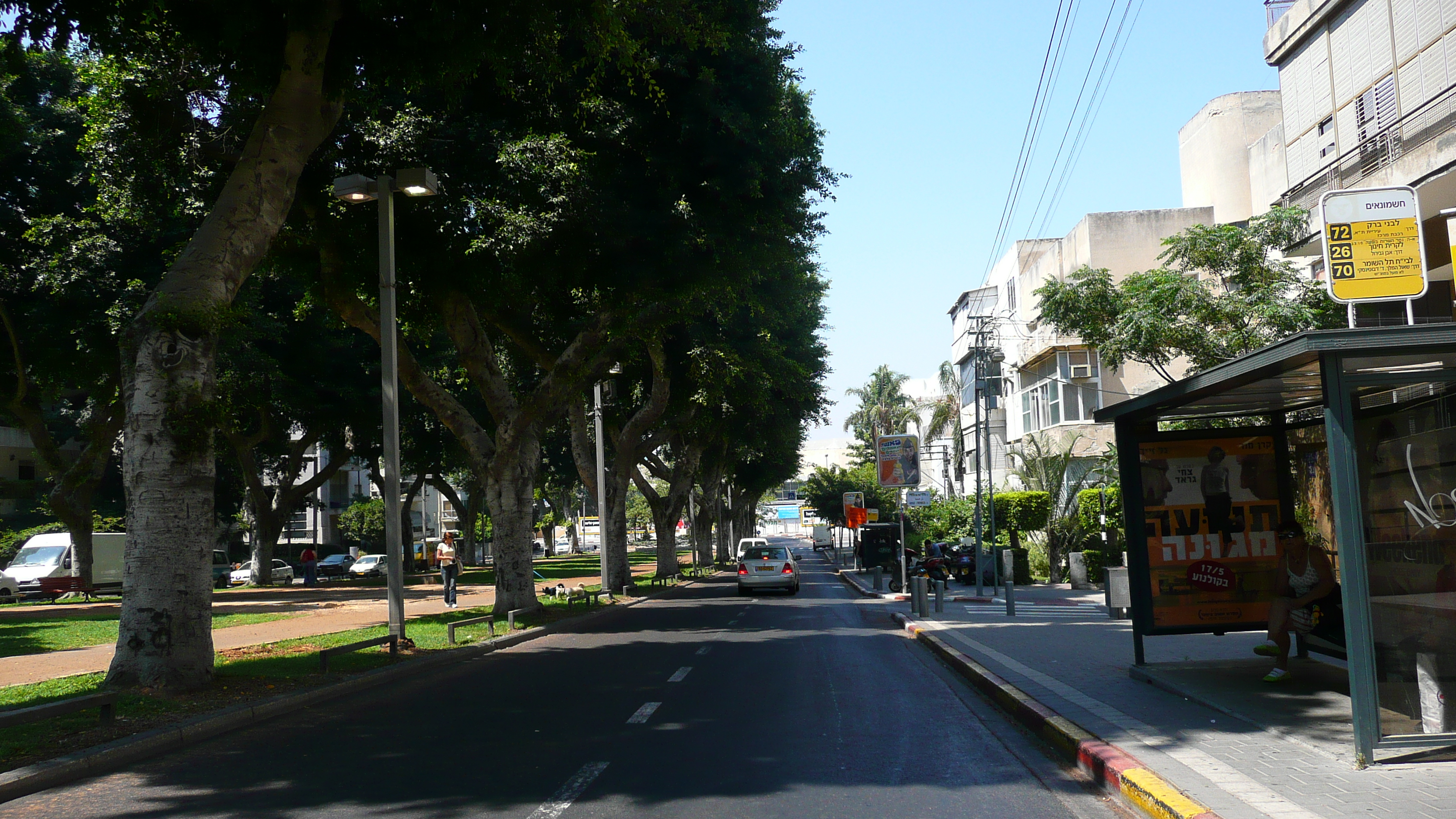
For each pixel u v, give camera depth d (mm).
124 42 12422
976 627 18141
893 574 33875
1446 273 18578
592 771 7234
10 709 9625
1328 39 20562
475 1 11664
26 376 30953
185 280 11406
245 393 34219
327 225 17844
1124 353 22125
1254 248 20969
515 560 21766
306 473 84562
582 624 22391
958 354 61656
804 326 37875
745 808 6160
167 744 8547
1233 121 36281
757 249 19219
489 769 7367
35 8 11422
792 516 133000
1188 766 6387
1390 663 6852
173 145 15781
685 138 17375
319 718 10031
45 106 28188
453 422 22172
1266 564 10852
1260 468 10922
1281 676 9586
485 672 13742
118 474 55688
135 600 10852
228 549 70188
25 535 51125
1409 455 7059
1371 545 6965
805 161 19078
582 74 17250
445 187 17516
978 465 29766
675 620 23094
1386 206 7125
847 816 5973
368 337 40562
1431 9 17359
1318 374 8039
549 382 21750
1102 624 18703
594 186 17219
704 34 15812
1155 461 10977
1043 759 7602
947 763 7465
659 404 33344
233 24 11422
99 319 28094
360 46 12508
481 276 18625
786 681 12227
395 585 15656
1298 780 5996
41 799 6766
